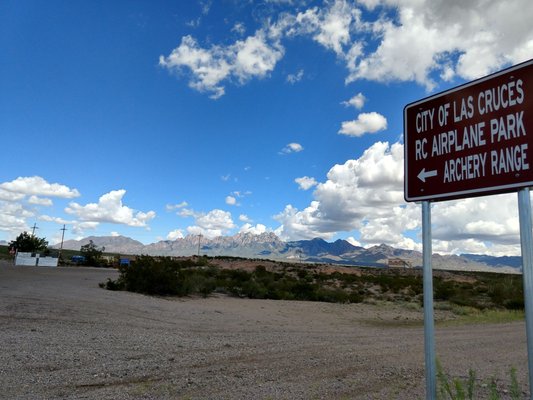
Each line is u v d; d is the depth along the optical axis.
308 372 8.62
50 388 6.56
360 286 46.44
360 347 12.24
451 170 4.18
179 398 6.40
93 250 85.38
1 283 24.20
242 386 7.24
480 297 36.94
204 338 12.39
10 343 9.49
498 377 9.09
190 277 30.70
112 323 13.88
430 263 4.21
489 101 3.93
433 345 3.99
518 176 3.64
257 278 42.50
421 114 4.53
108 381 7.11
